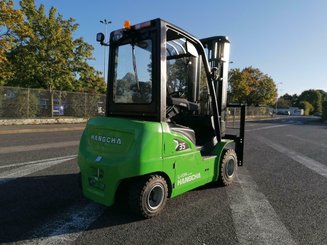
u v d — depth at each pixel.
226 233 3.68
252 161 8.54
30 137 12.38
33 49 21.92
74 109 21.22
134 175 3.70
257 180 6.32
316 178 6.67
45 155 8.16
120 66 4.70
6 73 20.00
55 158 7.76
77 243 3.32
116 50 4.78
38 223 3.81
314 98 114.19
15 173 6.14
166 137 4.05
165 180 4.17
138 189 3.87
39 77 22.42
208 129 5.51
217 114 5.42
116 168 3.79
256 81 51.69
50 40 22.27
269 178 6.54
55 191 5.07
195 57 5.19
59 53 22.67
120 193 4.25
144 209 3.90
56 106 20.02
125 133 3.92
